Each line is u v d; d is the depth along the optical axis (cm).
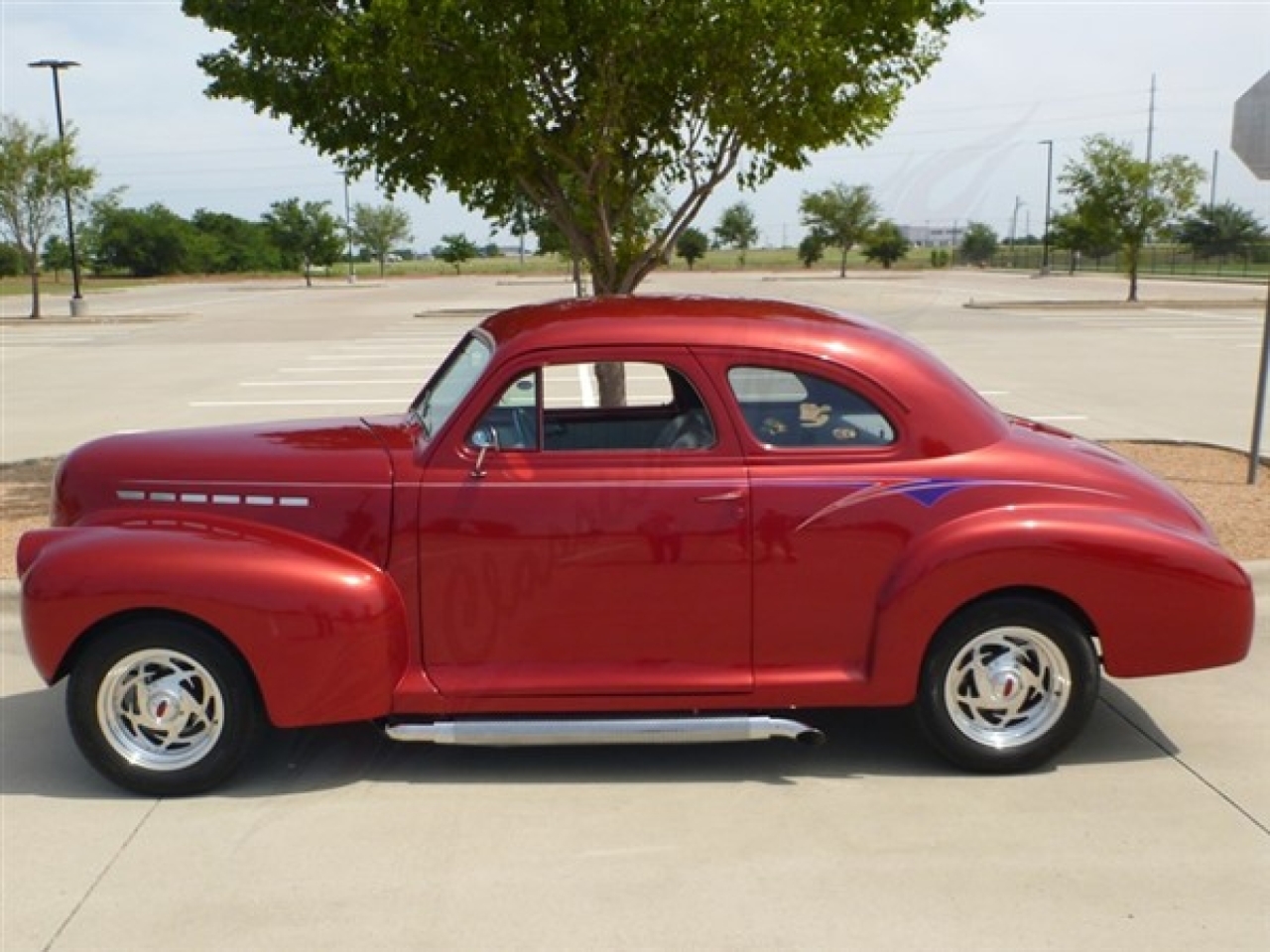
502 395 413
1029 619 409
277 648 396
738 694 415
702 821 391
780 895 344
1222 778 420
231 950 320
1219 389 1438
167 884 355
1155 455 963
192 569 395
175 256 7512
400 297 4225
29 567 417
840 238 3356
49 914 338
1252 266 5434
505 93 672
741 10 658
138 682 408
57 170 3150
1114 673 414
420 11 634
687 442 423
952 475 411
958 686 417
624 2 644
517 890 349
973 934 323
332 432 454
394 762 441
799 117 719
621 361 414
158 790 410
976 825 386
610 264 796
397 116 725
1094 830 381
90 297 4722
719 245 6106
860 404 414
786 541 408
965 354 1850
